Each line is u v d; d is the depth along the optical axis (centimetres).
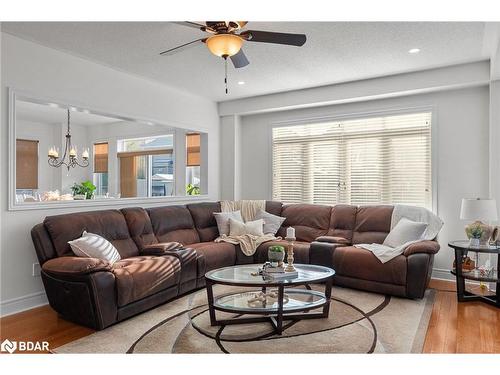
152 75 471
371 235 465
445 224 468
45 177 804
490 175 416
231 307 303
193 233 503
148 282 337
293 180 593
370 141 525
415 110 486
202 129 592
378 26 328
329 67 441
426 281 376
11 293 348
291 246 340
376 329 300
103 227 386
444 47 378
